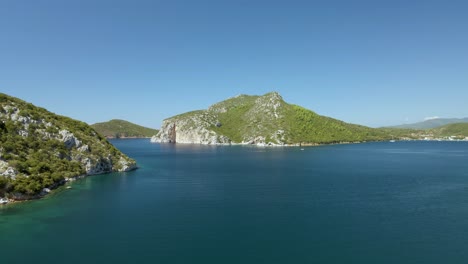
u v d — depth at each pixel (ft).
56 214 238.48
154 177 422.00
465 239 187.32
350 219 225.76
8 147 329.11
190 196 301.43
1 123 353.31
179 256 166.71
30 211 246.27
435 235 193.77
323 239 188.14
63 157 394.73
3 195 271.69
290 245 179.83
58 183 348.79
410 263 158.10
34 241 185.98
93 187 345.51
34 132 384.06
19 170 309.42
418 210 248.11
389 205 264.11
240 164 585.22
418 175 432.25
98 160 441.68
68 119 488.44
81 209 253.24
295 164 578.25
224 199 288.30
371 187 343.67
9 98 414.82
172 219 226.99
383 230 202.69
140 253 169.99
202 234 197.16
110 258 164.25
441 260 161.07
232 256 166.40
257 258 164.25
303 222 219.41
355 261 160.35
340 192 317.63
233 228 207.82
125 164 488.02
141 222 220.02
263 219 226.79
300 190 328.29
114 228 208.03
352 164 574.97
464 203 270.05
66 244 181.68
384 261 160.25
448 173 451.12
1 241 185.68
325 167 529.86
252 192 319.68
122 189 335.47
